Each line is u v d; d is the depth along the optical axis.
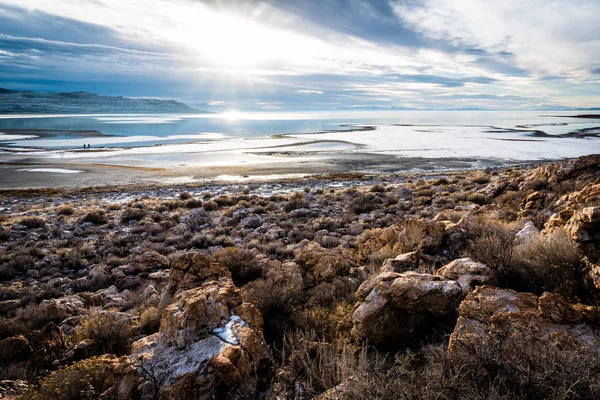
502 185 18.20
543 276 4.39
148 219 20.06
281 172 50.72
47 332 6.34
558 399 2.38
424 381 2.90
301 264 8.36
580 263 4.26
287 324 5.64
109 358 4.64
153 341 4.73
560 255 4.43
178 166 55.94
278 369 4.18
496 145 85.50
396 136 119.56
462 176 36.06
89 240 16.52
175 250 14.30
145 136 127.31
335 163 59.22
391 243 9.05
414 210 19.34
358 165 57.12
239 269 9.24
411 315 4.54
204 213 20.69
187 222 19.36
